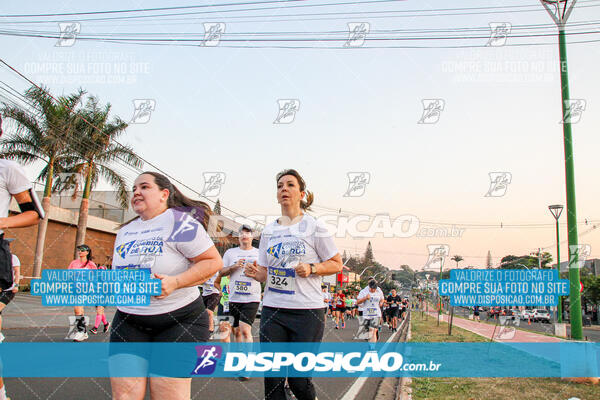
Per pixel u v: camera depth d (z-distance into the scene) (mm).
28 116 15227
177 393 2418
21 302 13539
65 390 4375
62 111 14859
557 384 5188
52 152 16047
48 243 19625
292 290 3207
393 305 16625
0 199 2760
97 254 23141
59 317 11477
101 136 15820
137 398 2363
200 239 2594
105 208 25062
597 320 42875
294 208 3570
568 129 6242
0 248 2730
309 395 3117
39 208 2924
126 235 2688
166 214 2664
